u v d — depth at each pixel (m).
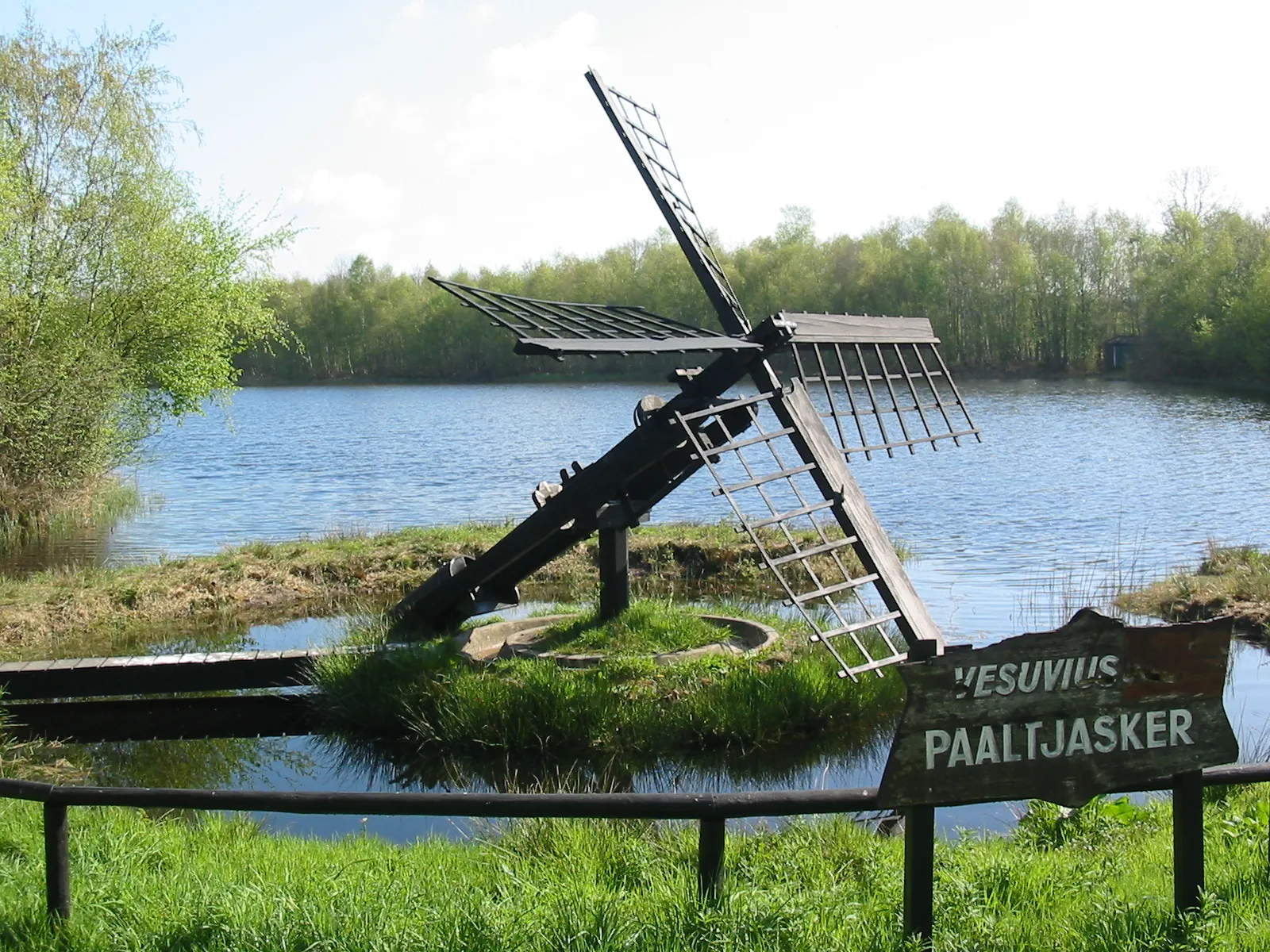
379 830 10.10
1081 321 100.06
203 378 34.38
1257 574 18.92
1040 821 8.09
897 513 30.84
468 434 61.25
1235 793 8.80
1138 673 4.83
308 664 14.73
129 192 31.50
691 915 5.28
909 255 98.62
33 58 30.48
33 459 30.50
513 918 5.49
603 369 120.62
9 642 18.38
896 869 6.57
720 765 11.95
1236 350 79.81
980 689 4.74
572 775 11.84
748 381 59.81
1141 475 36.66
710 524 26.94
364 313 130.12
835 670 13.30
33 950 5.39
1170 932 5.12
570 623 15.35
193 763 12.72
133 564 24.91
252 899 5.89
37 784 5.64
